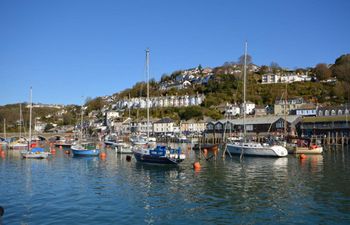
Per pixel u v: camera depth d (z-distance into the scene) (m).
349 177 38.06
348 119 100.75
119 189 32.16
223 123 120.56
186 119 165.12
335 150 79.44
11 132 156.25
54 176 40.62
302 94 174.50
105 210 24.64
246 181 36.09
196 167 46.09
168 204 26.31
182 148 92.50
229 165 50.53
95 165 52.16
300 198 27.81
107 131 188.75
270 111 157.25
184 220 22.30
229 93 189.38
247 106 163.12
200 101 190.50
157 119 167.25
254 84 199.00
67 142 111.44
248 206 25.53
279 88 187.12
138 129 158.38
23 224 21.50
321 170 44.00
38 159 62.91
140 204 26.33
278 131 110.25
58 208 25.19
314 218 22.44
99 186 33.75
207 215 23.34
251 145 63.50
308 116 121.88
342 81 176.50
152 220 22.31
